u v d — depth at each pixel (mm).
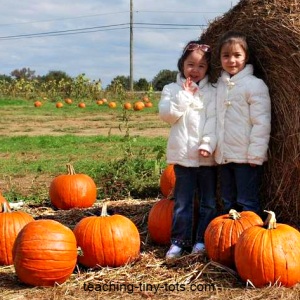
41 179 5230
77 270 2668
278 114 2738
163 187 3963
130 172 4664
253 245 2363
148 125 10711
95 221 2691
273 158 2795
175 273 2574
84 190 4074
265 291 2291
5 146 7676
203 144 2750
